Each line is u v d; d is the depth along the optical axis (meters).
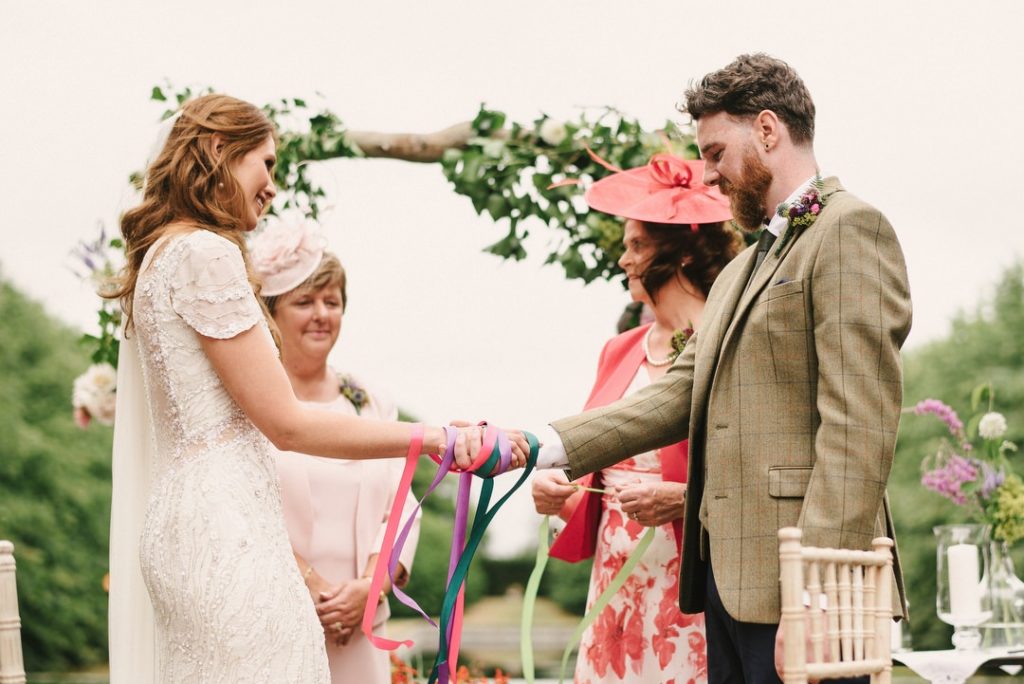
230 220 2.90
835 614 2.57
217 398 2.78
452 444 3.09
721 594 2.85
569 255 4.69
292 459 3.95
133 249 2.90
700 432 3.02
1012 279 22.36
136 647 3.02
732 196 3.04
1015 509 4.07
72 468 20.70
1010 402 21.03
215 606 2.65
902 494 20.03
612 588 3.38
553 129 4.66
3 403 20.61
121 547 3.04
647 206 3.73
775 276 2.90
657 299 3.77
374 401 4.21
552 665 17.09
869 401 2.72
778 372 2.87
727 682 2.96
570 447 3.27
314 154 4.77
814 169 3.01
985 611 3.96
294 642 2.71
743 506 2.86
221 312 2.75
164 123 2.97
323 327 4.09
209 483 2.71
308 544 3.93
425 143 4.75
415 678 4.78
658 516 3.45
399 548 3.11
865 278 2.77
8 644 2.65
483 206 4.66
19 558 19.89
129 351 3.06
